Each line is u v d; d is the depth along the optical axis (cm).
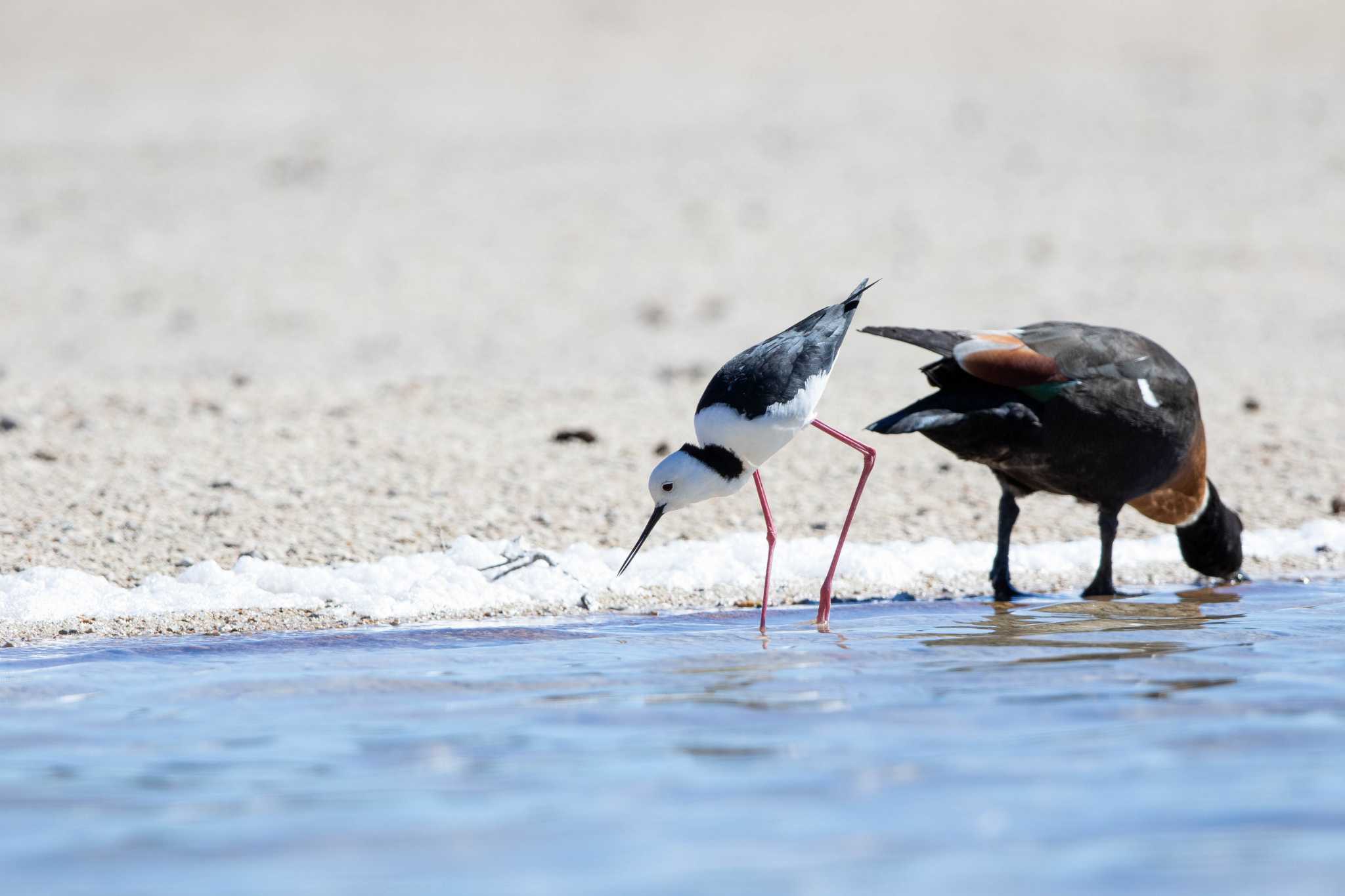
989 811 651
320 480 1488
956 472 1573
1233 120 4169
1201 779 693
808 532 1387
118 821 645
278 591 1167
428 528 1351
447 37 5416
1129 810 652
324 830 633
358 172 3975
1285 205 3447
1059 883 575
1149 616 1115
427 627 1095
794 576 1263
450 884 576
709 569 1261
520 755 734
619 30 5466
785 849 609
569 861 597
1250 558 1338
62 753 743
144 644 1026
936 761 720
